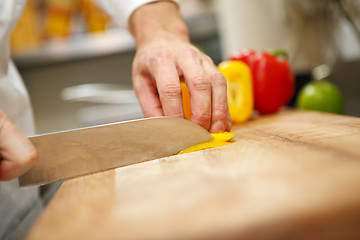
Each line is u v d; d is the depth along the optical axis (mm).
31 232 264
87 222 275
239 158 411
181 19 732
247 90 795
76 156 473
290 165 346
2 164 358
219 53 2295
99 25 2248
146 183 369
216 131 543
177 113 533
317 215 224
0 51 657
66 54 2229
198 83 511
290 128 603
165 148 505
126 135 491
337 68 1250
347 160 336
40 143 461
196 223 238
